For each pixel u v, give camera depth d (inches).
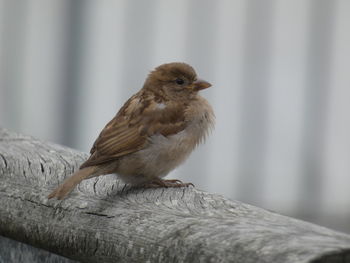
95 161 246.7
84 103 550.9
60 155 267.4
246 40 560.4
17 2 554.3
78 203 219.9
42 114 550.6
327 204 534.3
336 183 536.1
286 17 565.0
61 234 218.4
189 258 184.7
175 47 561.3
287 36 562.3
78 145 547.8
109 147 255.4
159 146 264.1
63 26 553.3
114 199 223.6
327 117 553.3
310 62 560.1
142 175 263.0
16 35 554.3
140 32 558.6
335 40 562.6
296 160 540.1
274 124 548.7
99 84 553.3
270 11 563.2
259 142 543.5
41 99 550.9
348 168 537.6
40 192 231.6
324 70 559.5
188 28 561.0
